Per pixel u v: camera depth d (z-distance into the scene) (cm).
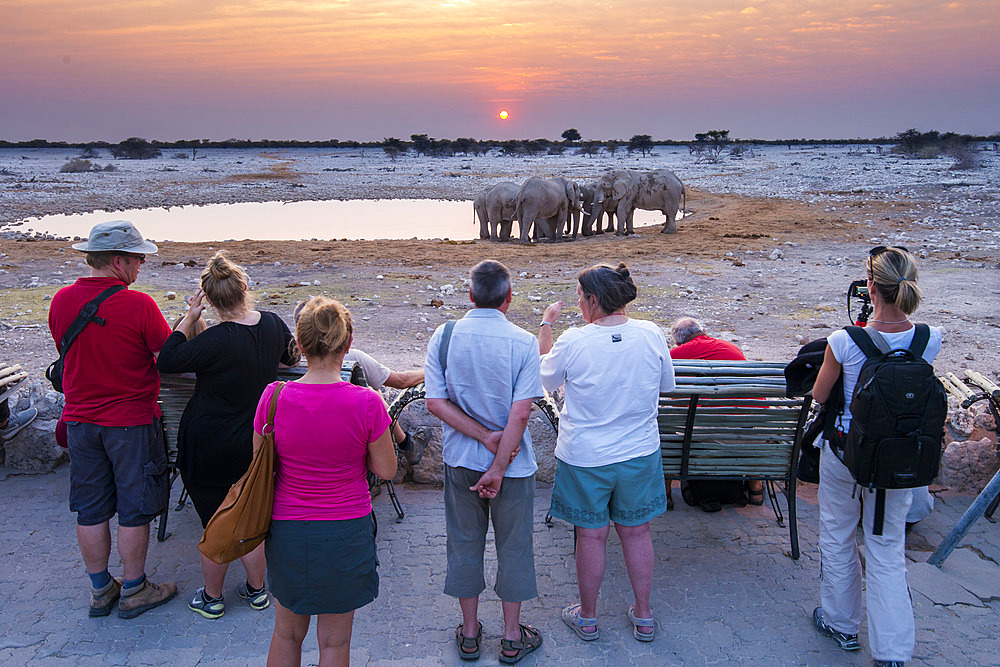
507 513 344
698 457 441
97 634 363
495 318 338
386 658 349
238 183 5109
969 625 371
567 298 1121
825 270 1374
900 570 337
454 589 346
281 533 292
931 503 445
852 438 325
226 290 363
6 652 348
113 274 376
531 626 376
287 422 287
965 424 522
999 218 2209
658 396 362
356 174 6384
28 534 453
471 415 339
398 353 790
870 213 2414
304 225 2681
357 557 296
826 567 360
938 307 1030
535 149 11675
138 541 377
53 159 11112
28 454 532
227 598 397
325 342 289
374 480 496
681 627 372
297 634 310
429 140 11788
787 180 4488
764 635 366
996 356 776
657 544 451
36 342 829
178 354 349
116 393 366
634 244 1825
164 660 344
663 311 1031
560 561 436
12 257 1472
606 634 368
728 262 1499
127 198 3912
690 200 3484
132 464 373
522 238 2064
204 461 367
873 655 340
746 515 488
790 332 902
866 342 330
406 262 1522
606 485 352
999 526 461
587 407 352
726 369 410
